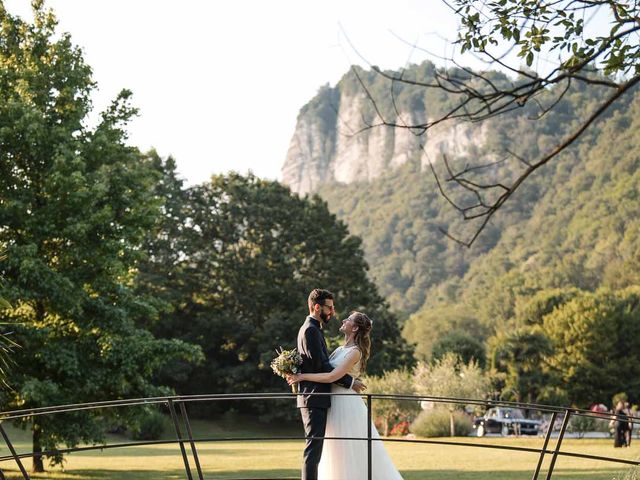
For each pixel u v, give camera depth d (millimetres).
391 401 43531
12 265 21078
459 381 44031
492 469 19859
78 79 24719
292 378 8031
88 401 23375
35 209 23016
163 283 58531
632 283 117250
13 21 25188
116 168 24781
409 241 197500
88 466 24156
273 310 62438
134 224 24578
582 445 30781
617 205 142000
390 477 8219
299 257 63844
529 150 166375
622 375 72938
